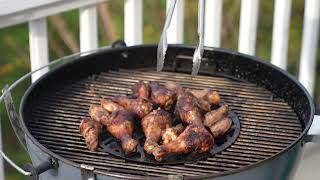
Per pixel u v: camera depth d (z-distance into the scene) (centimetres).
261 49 306
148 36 297
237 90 160
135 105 142
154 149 130
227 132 143
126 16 192
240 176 123
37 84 152
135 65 168
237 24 303
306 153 199
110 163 133
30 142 133
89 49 188
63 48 300
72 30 298
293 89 153
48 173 132
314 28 206
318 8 204
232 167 132
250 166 123
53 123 148
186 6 301
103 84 162
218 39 203
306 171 200
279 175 132
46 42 179
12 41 293
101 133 141
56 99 156
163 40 130
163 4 305
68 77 161
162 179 119
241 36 205
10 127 275
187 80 164
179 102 142
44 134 144
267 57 303
